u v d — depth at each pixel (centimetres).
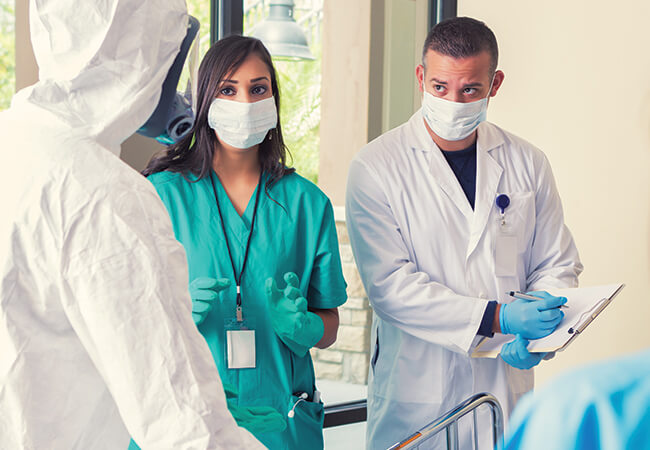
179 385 64
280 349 143
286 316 138
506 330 159
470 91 168
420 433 121
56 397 69
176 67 86
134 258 66
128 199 68
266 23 285
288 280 141
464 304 163
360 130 316
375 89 316
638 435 21
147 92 76
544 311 153
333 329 155
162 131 96
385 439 181
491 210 178
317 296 153
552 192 191
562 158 294
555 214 190
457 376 172
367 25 309
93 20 74
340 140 312
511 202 180
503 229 177
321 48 301
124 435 77
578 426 22
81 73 73
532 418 23
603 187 283
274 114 146
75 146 70
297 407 141
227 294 142
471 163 185
